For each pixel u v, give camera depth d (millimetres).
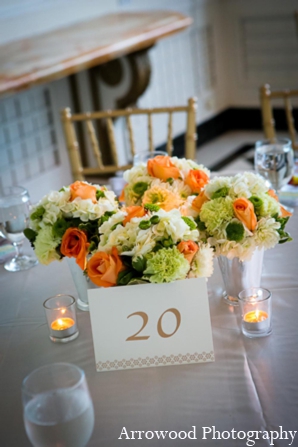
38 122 3225
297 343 1020
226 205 1007
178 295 990
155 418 884
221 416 877
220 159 4137
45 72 2494
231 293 1143
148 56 3158
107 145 3443
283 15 4141
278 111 4449
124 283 955
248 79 4496
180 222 928
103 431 867
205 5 4195
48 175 3342
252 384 935
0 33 2992
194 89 4289
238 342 1035
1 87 2322
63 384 782
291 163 1476
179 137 4219
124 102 3266
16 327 1150
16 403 948
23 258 1413
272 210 1015
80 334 1102
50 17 3248
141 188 1224
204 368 982
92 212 1058
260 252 1092
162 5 3893
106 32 3039
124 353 1000
